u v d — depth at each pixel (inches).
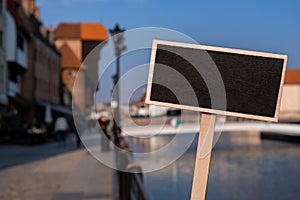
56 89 2758.4
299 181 786.2
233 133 1993.1
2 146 1192.8
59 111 2178.9
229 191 697.6
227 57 96.9
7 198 406.3
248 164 1085.8
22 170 628.4
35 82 2137.1
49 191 436.5
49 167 659.4
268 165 1067.3
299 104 4087.1
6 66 1584.6
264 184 761.0
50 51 2573.8
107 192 409.4
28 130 1334.9
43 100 2267.5
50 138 1483.8
